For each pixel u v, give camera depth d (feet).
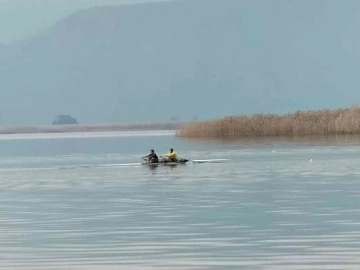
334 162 574.97
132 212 325.01
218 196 373.20
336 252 236.43
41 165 632.79
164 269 222.07
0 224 300.81
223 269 220.84
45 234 277.03
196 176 490.49
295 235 263.29
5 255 242.78
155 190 408.67
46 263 231.71
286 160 605.73
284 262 226.58
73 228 288.30
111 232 278.05
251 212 315.99
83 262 232.12
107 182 465.88
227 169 540.93
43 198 386.93
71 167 599.57
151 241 259.60
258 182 438.81
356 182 424.87
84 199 377.09
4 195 405.18
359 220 288.71
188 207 335.88
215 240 258.98
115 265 227.61
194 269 221.66
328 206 327.47
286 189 397.60
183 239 261.85
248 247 246.88
